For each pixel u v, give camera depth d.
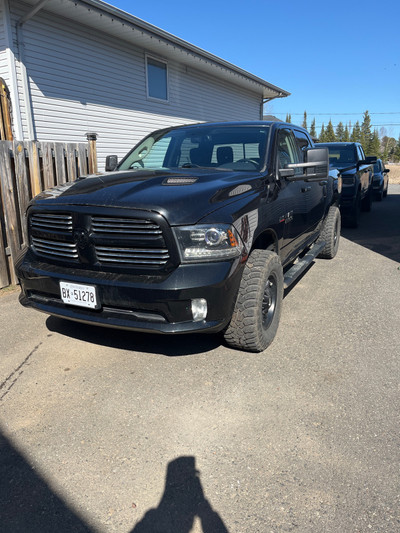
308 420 2.61
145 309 2.82
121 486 2.11
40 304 3.33
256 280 3.23
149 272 2.81
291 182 4.29
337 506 1.98
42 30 8.64
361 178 10.30
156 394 2.90
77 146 5.67
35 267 3.28
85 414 2.69
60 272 3.12
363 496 2.03
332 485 2.10
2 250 5.05
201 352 3.52
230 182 3.30
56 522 1.91
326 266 6.34
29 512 1.97
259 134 4.24
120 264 2.91
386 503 1.99
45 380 3.10
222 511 1.96
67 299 3.08
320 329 3.98
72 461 2.29
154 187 3.07
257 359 3.40
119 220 2.83
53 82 9.04
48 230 3.19
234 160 4.06
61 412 2.71
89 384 3.04
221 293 2.82
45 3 7.79
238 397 2.86
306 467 2.22
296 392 2.92
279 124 4.59
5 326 4.06
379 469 2.20
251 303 3.22
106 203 2.88
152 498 2.04
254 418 2.63
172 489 2.09
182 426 2.56
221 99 15.85
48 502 2.02
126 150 11.41
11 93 8.19
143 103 11.79
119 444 2.41
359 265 6.40
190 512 1.96
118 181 3.29
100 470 2.22
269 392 2.92
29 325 4.08
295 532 1.84
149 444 2.41
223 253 2.83
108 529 1.87
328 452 2.33
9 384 3.05
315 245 5.82
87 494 2.07
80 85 9.70
